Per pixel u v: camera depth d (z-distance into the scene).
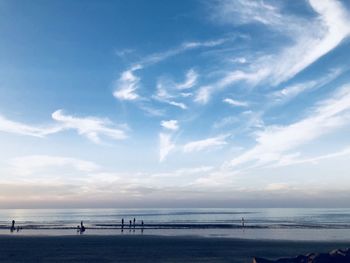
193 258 48.44
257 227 110.50
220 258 48.69
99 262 45.19
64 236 79.69
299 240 71.12
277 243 65.81
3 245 62.09
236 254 52.56
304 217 194.62
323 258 41.12
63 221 161.12
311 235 82.50
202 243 65.69
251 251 55.75
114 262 45.12
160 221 156.38
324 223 131.00
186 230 100.06
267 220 159.25
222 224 127.94
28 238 74.50
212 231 95.94
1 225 123.81
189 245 62.75
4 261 45.66
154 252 54.03
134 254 51.84
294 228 105.62
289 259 43.16
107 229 104.81
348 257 40.56
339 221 145.75
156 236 80.38
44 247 59.31
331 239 73.00
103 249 57.25
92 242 67.19
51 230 100.50
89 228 108.06
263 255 51.72
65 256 49.72
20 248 58.06
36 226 118.06
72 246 61.06
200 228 107.38
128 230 100.94
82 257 48.97
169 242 67.44
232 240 71.19
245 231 95.62
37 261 45.75
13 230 99.81
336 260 40.62
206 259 47.72
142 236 80.25
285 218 182.00
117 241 69.00
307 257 42.78
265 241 68.88
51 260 46.44
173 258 48.53
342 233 87.81
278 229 102.31
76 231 96.81
